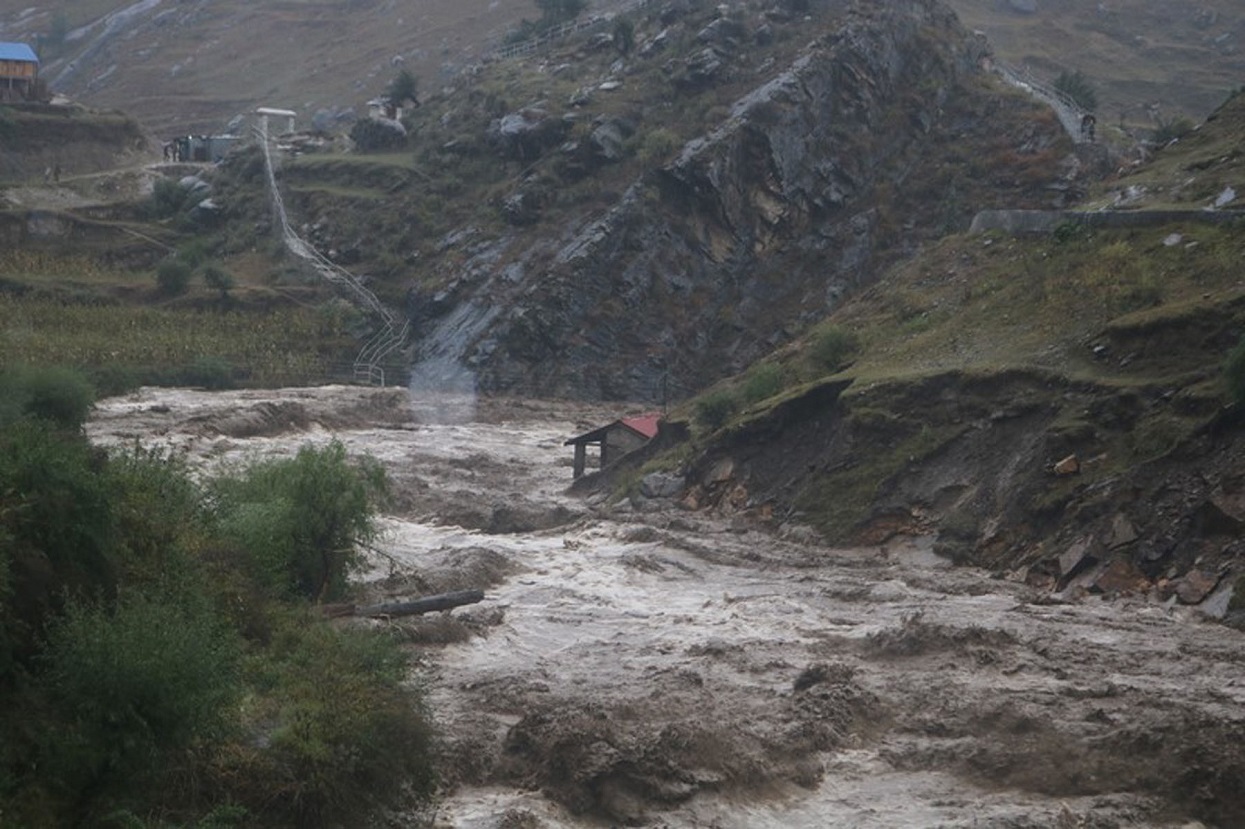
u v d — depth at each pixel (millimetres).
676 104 115750
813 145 112250
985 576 47469
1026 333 57219
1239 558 42250
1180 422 47062
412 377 102250
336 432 84812
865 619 41875
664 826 26359
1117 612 41969
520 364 102125
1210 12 196625
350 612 35844
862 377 58062
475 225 112750
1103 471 47656
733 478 59406
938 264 69438
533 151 116000
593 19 137125
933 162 114875
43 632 23703
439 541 55000
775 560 50438
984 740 30281
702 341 106125
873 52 116500
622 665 36344
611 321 104688
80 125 144000
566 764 27453
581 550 52312
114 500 28328
